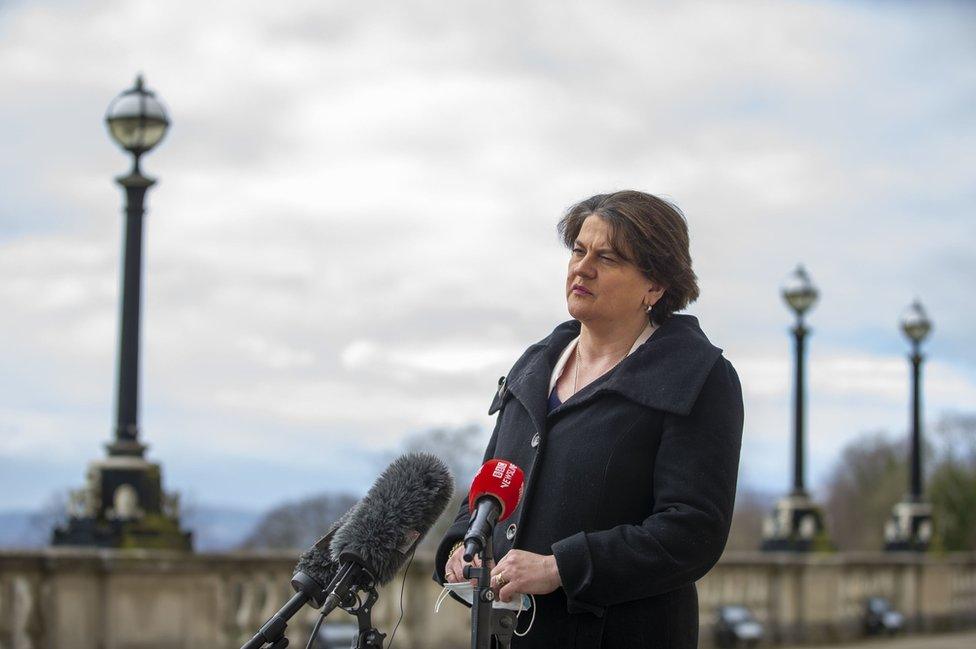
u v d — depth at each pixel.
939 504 38.50
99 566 10.71
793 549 20.38
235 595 11.84
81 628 10.57
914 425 24.95
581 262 4.11
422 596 13.66
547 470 4.05
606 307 4.10
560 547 3.80
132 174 11.85
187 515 41.19
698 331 4.16
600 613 3.88
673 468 3.90
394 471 3.95
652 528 3.82
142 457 11.53
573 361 4.26
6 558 9.98
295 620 12.42
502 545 4.08
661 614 3.96
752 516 62.22
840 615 20.70
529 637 3.95
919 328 24.89
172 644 11.23
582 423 4.04
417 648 13.56
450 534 4.15
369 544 3.82
